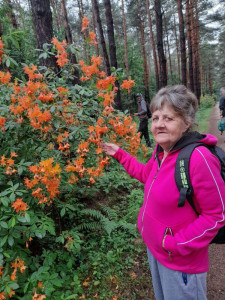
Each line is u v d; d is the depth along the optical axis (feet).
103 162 5.72
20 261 5.38
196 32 52.95
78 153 6.61
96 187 11.27
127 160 5.61
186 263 3.88
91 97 7.41
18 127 6.25
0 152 6.70
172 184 3.68
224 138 24.32
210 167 3.35
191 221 3.68
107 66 24.77
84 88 6.99
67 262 7.52
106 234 8.86
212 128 30.91
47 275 6.14
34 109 5.53
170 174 3.73
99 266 7.52
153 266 4.58
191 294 3.96
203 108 62.08
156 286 4.74
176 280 4.01
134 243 8.57
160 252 4.07
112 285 6.95
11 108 6.07
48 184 5.68
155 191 3.92
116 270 7.39
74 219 9.21
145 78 53.16
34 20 10.46
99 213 9.02
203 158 3.38
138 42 76.59
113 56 23.94
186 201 3.61
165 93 3.79
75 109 6.74
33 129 6.32
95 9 24.29
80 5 50.78
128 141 7.28
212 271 7.77
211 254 8.64
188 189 3.49
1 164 5.99
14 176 6.91
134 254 8.11
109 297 6.58
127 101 42.98
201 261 3.92
